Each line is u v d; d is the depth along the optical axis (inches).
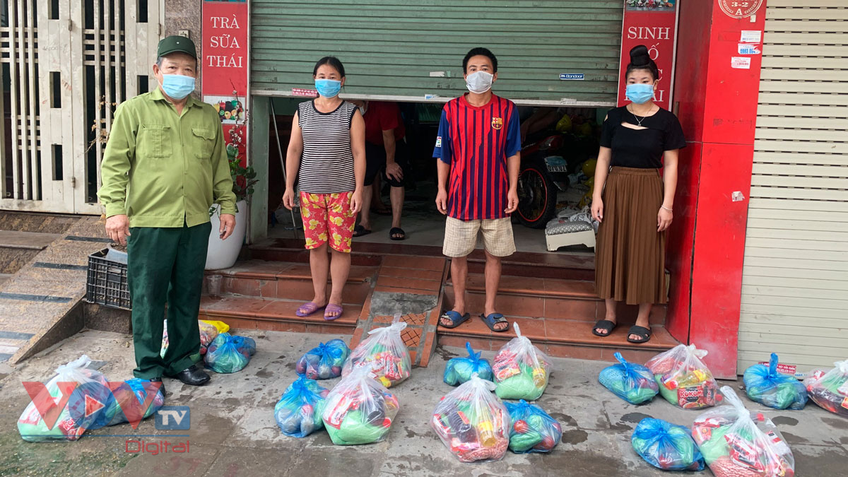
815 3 150.6
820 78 152.8
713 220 157.3
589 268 187.2
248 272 189.3
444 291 182.7
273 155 257.0
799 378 161.2
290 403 129.3
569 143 269.0
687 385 142.0
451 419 122.7
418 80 189.8
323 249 172.7
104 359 159.0
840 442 129.3
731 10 151.7
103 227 201.9
